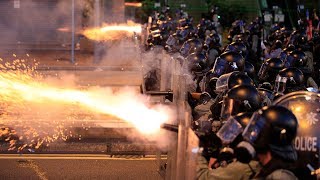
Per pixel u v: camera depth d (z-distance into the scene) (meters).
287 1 37.62
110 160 9.30
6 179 8.23
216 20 32.03
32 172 8.59
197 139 4.25
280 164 3.90
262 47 20.78
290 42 17.03
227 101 5.27
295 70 7.85
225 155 4.24
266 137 3.88
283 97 4.84
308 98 4.72
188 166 4.53
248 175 4.33
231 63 8.21
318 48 15.47
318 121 4.50
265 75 9.75
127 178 8.30
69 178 8.30
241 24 24.31
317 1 34.53
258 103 5.23
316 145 4.40
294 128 3.92
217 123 5.60
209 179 4.48
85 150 9.87
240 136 4.27
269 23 34.31
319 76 14.11
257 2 37.69
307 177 4.34
